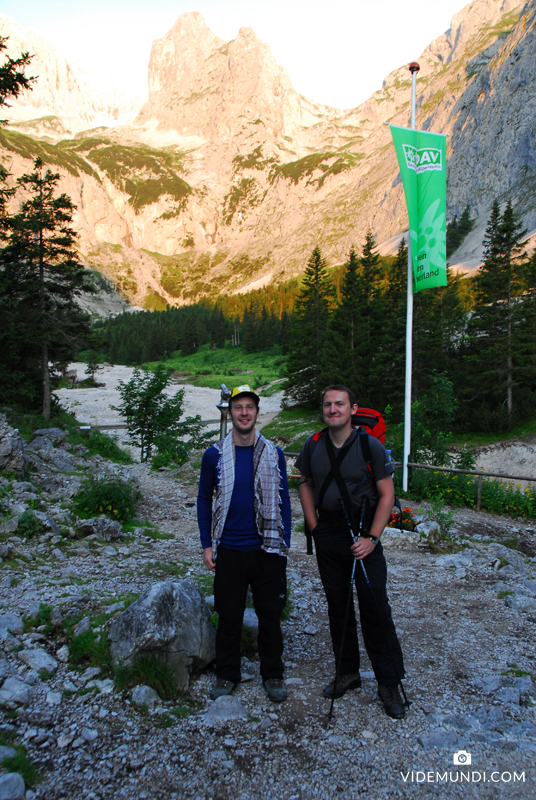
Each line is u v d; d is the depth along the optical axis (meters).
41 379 22.92
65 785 2.19
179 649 3.00
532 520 9.30
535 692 3.04
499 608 4.56
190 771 2.32
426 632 4.00
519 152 158.88
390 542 6.79
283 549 3.01
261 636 3.04
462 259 132.50
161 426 17.62
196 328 142.00
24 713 2.58
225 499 2.99
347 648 3.01
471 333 36.38
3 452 7.41
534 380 33.19
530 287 35.03
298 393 46.16
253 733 2.62
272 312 136.50
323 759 2.43
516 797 2.20
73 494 7.30
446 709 2.87
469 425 33.56
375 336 41.94
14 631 3.32
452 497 9.87
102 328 164.00
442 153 9.48
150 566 5.29
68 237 22.44
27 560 4.92
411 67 9.41
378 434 3.17
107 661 3.01
